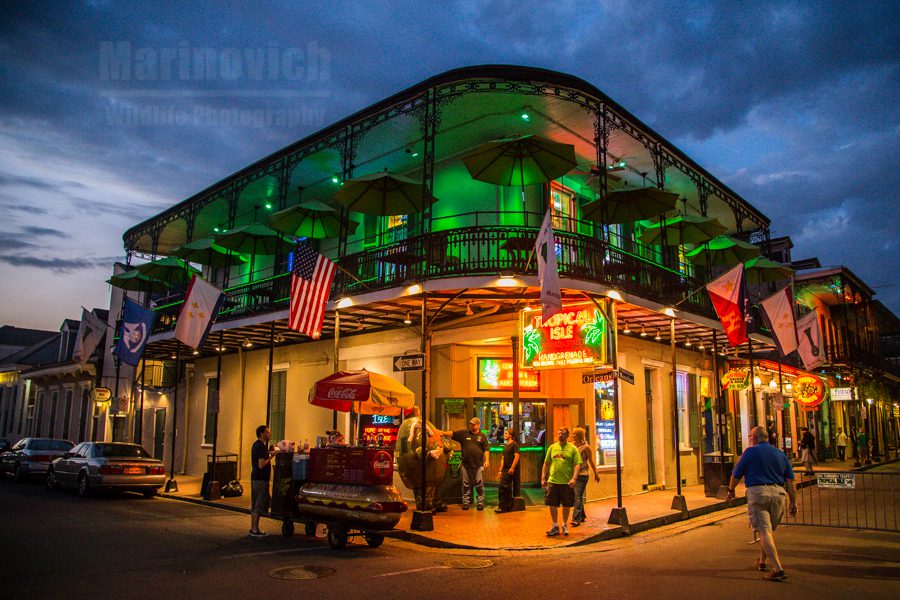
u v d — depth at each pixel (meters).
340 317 14.94
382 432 15.39
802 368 26.56
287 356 19.12
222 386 21.61
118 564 7.90
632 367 16.19
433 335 14.78
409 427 12.10
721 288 13.77
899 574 7.59
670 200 14.04
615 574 7.63
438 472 12.07
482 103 13.56
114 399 21.67
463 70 13.02
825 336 31.55
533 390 14.37
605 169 13.56
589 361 11.97
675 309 14.58
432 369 14.84
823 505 14.23
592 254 12.79
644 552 9.12
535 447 14.10
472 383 14.34
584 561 8.48
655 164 15.47
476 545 9.40
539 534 10.20
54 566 7.74
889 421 41.94
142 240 25.69
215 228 23.89
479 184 15.66
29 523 11.20
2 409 37.50
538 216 15.38
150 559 8.23
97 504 14.30
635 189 13.61
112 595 6.42
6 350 44.88
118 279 21.52
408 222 16.72
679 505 12.56
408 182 13.12
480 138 15.30
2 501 14.48
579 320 12.25
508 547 9.29
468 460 12.76
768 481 7.62
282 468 10.39
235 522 11.84
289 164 17.02
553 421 14.06
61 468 17.11
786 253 28.94
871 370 31.72
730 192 19.61
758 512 7.59
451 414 14.04
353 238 18.34
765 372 22.92
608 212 14.80
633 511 12.47
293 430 18.28
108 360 25.91
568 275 12.09
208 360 22.52
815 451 28.16
